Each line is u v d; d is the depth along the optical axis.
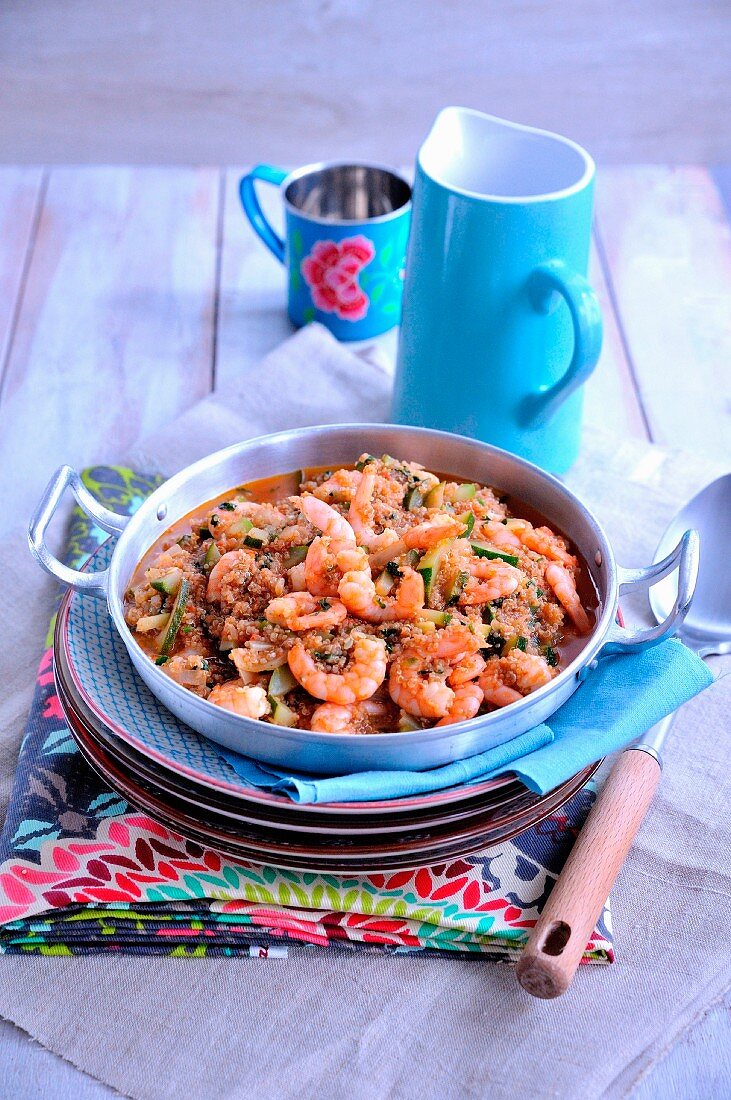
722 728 0.83
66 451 1.03
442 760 0.69
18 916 0.71
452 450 0.83
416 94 1.74
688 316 1.17
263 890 0.72
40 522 0.75
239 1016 0.70
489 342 0.91
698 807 0.79
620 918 0.74
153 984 0.71
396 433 0.84
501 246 0.88
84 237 1.25
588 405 1.08
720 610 0.88
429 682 0.70
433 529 0.75
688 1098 0.69
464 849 0.70
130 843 0.74
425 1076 0.69
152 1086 0.68
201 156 1.63
